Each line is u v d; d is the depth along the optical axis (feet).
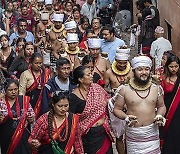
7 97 32.12
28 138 31.22
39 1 64.44
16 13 63.72
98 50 38.34
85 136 31.24
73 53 42.60
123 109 31.01
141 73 29.81
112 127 31.42
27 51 40.81
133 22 73.67
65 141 28.14
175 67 32.78
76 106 31.17
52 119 28.04
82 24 53.47
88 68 31.40
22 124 32.07
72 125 28.22
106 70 38.09
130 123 29.60
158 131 30.91
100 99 31.27
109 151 31.63
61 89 34.40
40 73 37.68
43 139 28.17
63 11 61.72
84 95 31.27
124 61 35.76
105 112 31.32
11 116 31.94
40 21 56.75
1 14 63.16
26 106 32.35
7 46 45.57
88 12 66.54
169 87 32.91
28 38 53.47
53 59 47.91
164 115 31.99
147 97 30.09
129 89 30.25
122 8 75.25
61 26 50.37
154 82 30.42
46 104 34.40
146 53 53.78
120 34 72.43
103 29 43.16
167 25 60.75
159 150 30.81
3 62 45.21
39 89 37.37
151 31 53.93
